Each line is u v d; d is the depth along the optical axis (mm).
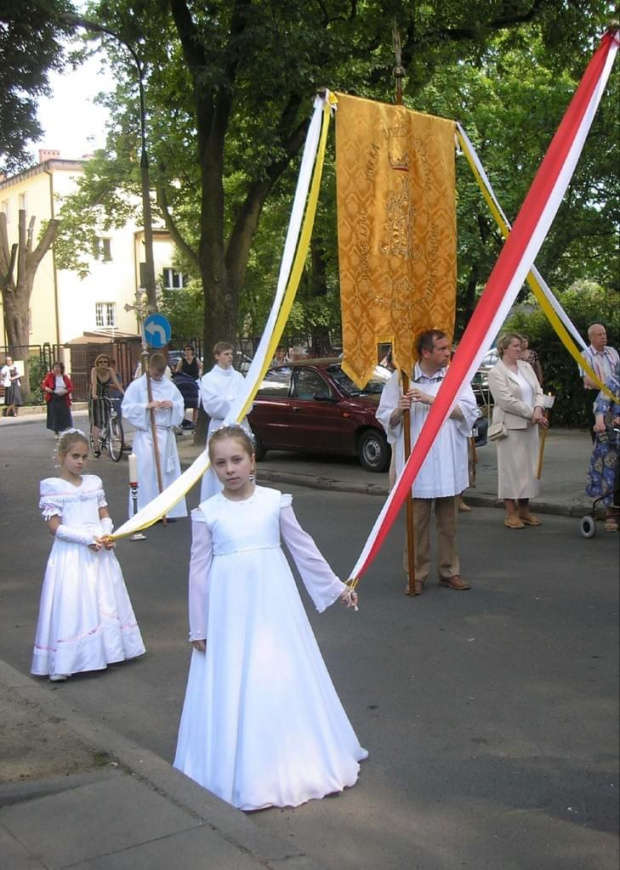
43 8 15836
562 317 6273
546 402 9664
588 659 5949
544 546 9094
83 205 31000
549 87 21969
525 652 6109
